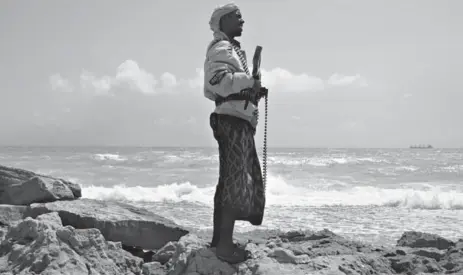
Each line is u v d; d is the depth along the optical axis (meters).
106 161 45.25
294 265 3.17
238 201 3.21
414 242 4.60
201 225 10.10
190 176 28.97
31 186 5.04
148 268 3.79
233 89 3.21
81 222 4.32
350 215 12.74
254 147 3.46
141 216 4.62
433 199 15.45
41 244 3.51
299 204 15.98
